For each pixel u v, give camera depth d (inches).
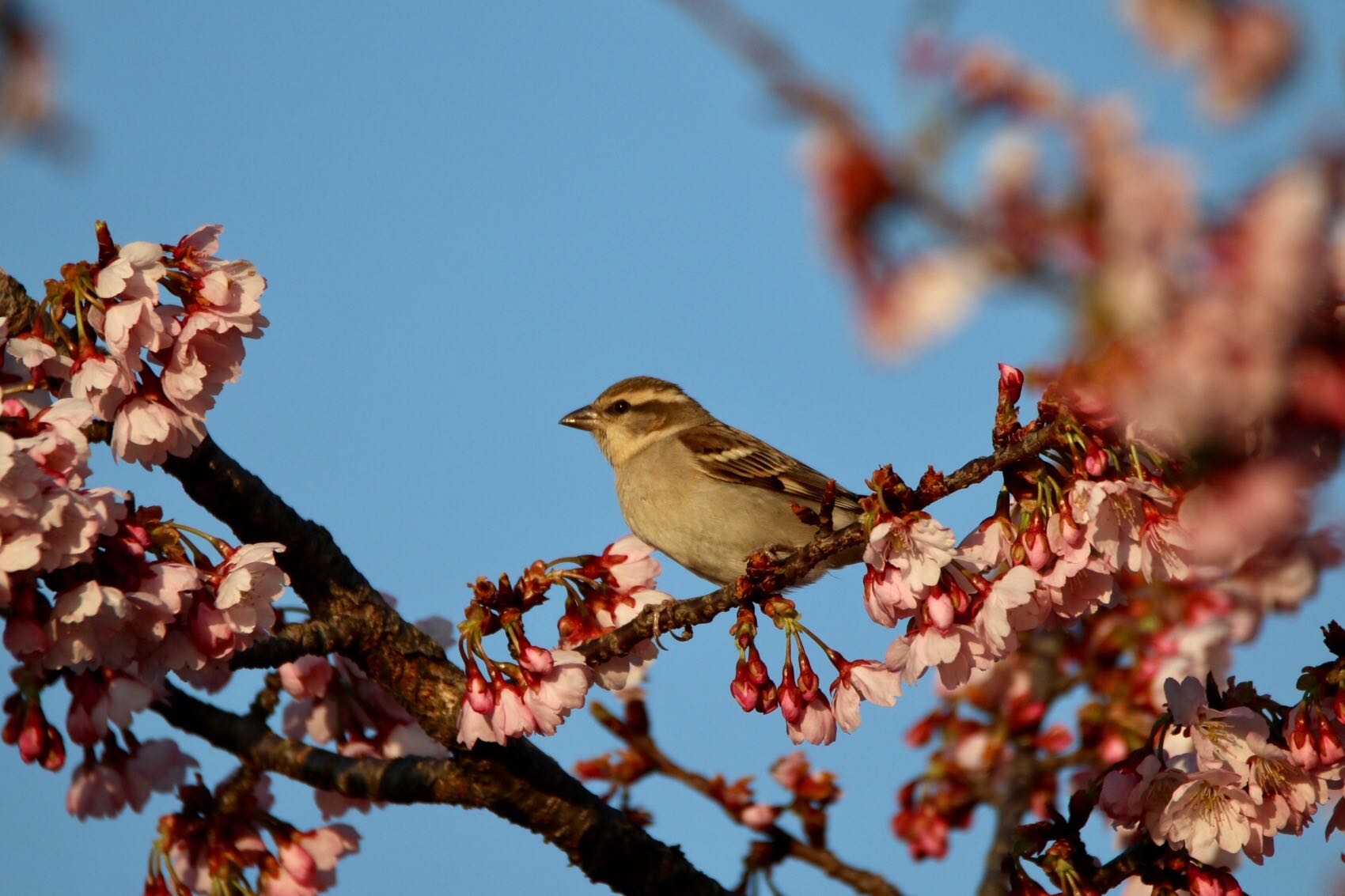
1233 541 206.1
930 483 329.7
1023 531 329.7
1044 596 334.6
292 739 424.2
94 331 337.4
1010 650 332.2
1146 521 316.2
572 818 401.7
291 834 402.6
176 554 327.3
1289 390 175.5
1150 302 157.2
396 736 435.2
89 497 305.7
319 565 391.9
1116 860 364.2
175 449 339.0
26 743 375.9
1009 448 324.5
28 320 344.8
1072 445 319.6
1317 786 336.5
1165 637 531.5
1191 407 177.3
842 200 149.1
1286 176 159.2
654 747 518.3
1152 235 153.9
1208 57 157.3
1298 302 163.5
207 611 323.0
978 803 549.3
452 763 398.3
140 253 331.0
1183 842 339.9
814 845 506.0
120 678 365.1
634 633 369.1
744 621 354.9
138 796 399.2
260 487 388.2
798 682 349.7
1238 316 161.9
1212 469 198.1
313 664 430.6
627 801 513.3
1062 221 152.9
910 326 149.3
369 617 394.0
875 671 344.2
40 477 295.1
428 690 395.9
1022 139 153.3
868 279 150.6
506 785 397.4
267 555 325.7
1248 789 335.6
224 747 408.8
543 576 366.3
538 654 351.6
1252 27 155.1
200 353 343.6
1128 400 176.2
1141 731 525.3
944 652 325.1
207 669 363.9
